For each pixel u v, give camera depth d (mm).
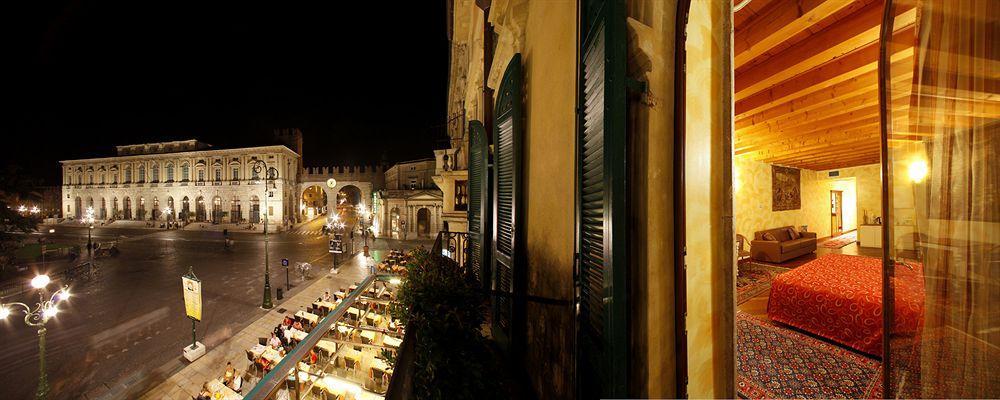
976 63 1391
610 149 1059
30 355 10062
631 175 1057
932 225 1491
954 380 1398
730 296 1281
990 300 1330
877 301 3443
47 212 50844
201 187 41812
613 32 1060
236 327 12086
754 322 4379
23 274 19922
